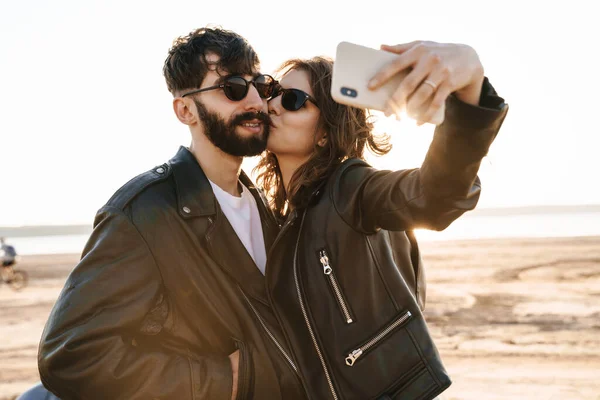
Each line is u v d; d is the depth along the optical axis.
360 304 1.99
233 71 2.22
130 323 1.89
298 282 2.05
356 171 2.11
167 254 2.00
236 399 1.94
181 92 2.29
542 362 7.83
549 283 15.96
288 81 2.36
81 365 1.80
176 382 1.86
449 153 1.54
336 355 1.98
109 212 1.99
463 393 6.55
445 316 11.51
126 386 1.82
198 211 2.10
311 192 2.16
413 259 2.38
